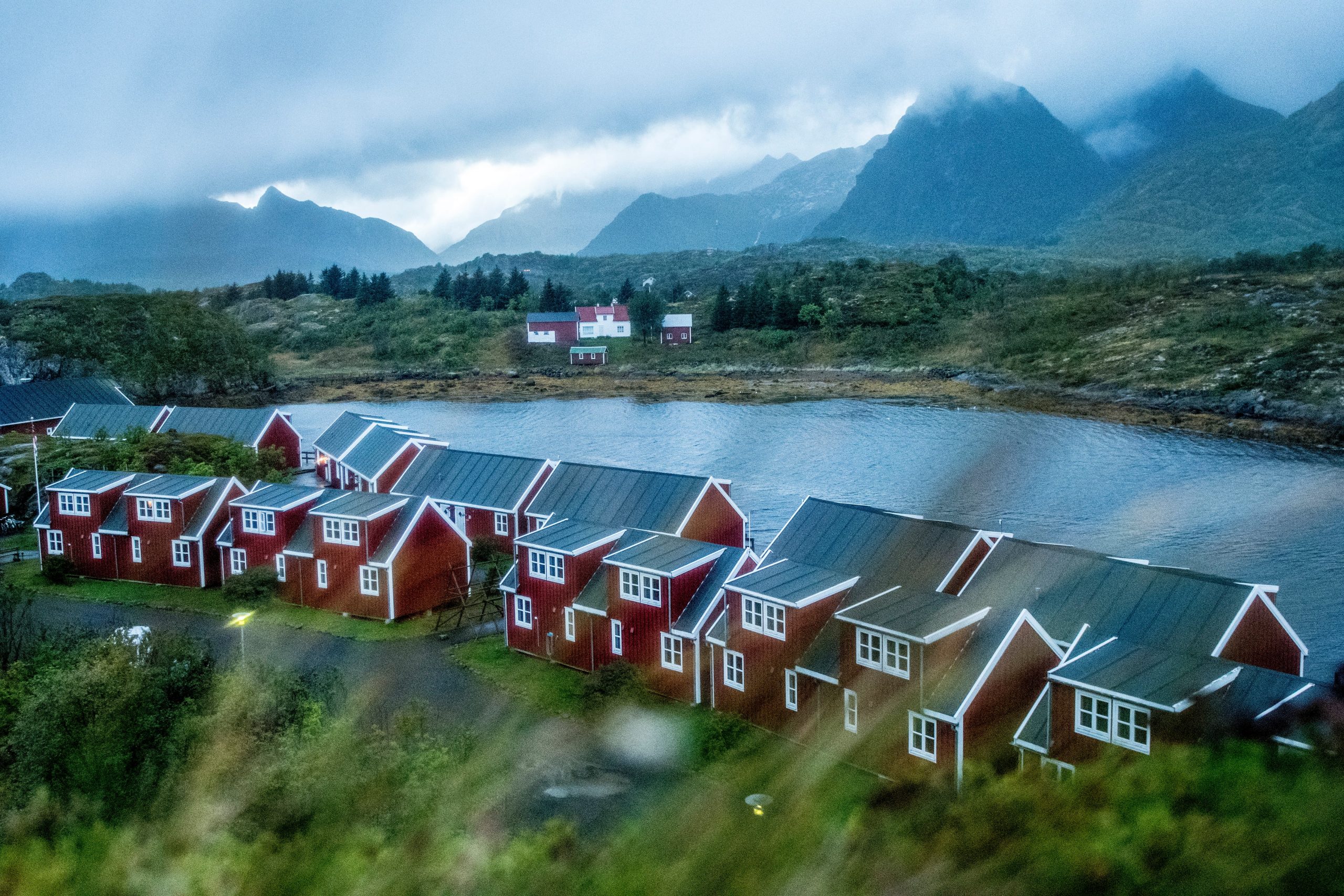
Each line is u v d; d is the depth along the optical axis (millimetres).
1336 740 18375
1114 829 13641
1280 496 68000
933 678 26703
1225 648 26406
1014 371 130500
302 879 19109
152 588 49156
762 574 33188
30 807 22203
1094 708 24500
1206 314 133750
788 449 92438
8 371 137000
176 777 23219
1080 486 73438
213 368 150625
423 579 44688
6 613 38625
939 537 33500
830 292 185750
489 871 18594
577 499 46750
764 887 16969
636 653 35625
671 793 26938
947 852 15086
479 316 192125
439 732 29547
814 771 28172
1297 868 12594
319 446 70500
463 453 57438
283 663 38125
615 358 167750
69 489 50969
